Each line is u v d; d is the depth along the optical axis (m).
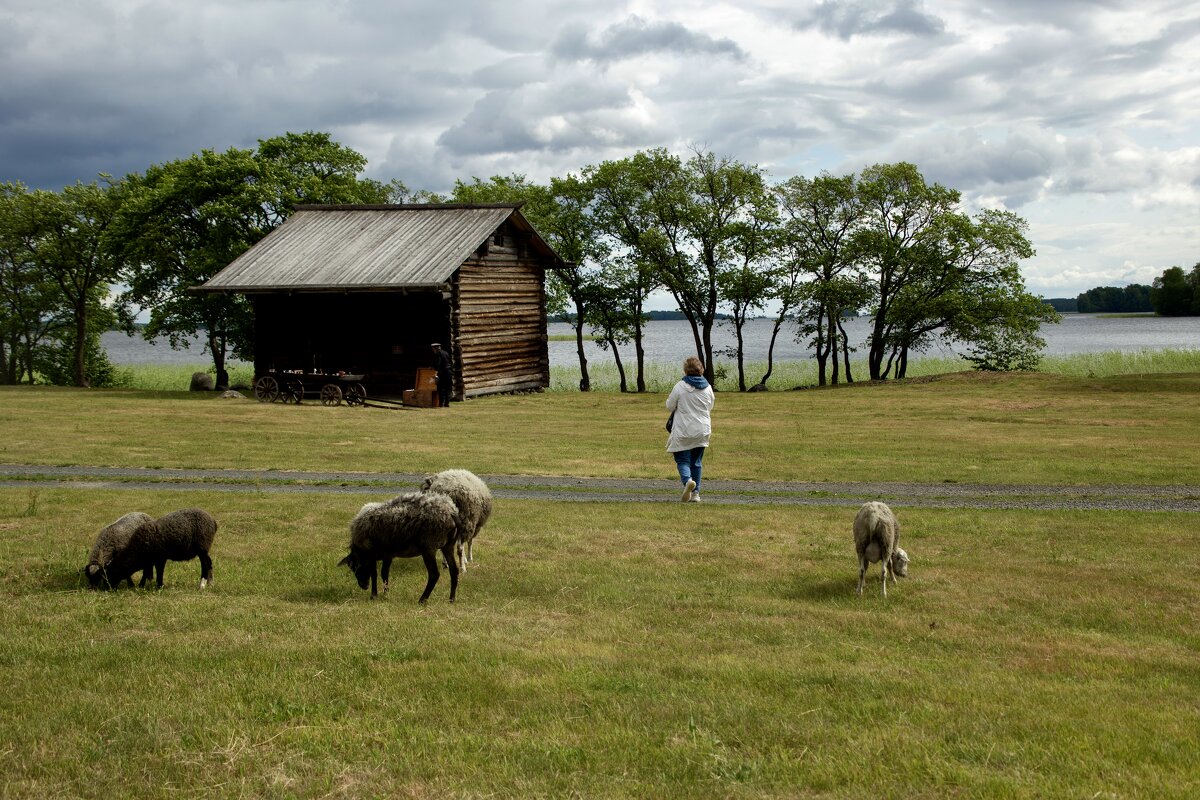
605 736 6.23
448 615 9.39
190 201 47.50
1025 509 15.74
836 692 7.13
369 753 6.00
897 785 5.50
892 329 53.09
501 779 5.61
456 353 37.81
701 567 11.64
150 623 8.95
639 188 51.81
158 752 6.00
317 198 48.53
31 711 6.65
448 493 10.72
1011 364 55.28
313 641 8.34
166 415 31.16
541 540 13.15
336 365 39.94
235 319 48.09
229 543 12.94
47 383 64.19
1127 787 5.45
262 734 6.29
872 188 49.91
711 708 6.74
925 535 13.54
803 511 15.44
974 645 8.56
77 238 55.16
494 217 40.09
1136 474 19.23
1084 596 10.29
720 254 51.22
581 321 54.72
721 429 27.88
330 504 15.89
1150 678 7.64
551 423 29.42
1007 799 5.30
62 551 12.05
